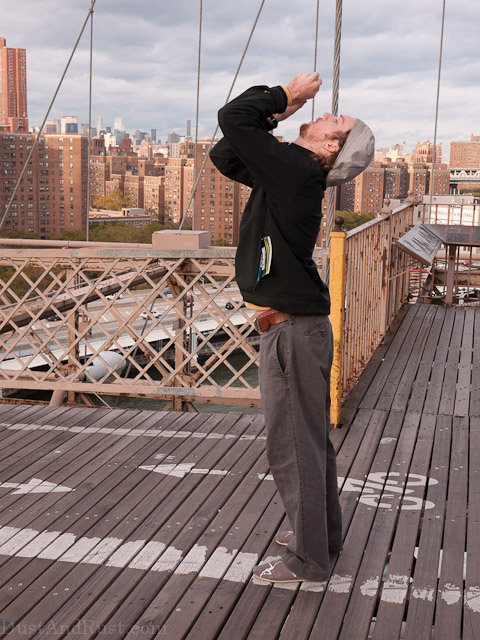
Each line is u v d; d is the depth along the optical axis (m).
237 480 3.09
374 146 1.99
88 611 2.10
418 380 4.74
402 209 7.00
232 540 2.54
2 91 153.88
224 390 4.09
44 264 4.24
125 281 5.14
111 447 3.53
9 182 54.38
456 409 4.14
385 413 4.05
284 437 2.13
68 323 4.31
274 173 1.89
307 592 2.20
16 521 2.70
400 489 3.01
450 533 2.61
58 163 55.38
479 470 3.22
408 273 7.74
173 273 4.10
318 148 1.97
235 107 1.89
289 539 2.47
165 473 3.18
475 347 5.70
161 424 3.88
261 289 2.04
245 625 2.03
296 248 2.00
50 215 56.47
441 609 2.12
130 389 4.25
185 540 2.54
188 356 4.13
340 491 2.98
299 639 1.97
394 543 2.53
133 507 2.82
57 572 2.32
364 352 4.99
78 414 4.10
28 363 4.35
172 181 81.12
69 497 2.93
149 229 52.19
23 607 2.12
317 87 2.00
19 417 4.04
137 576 2.30
